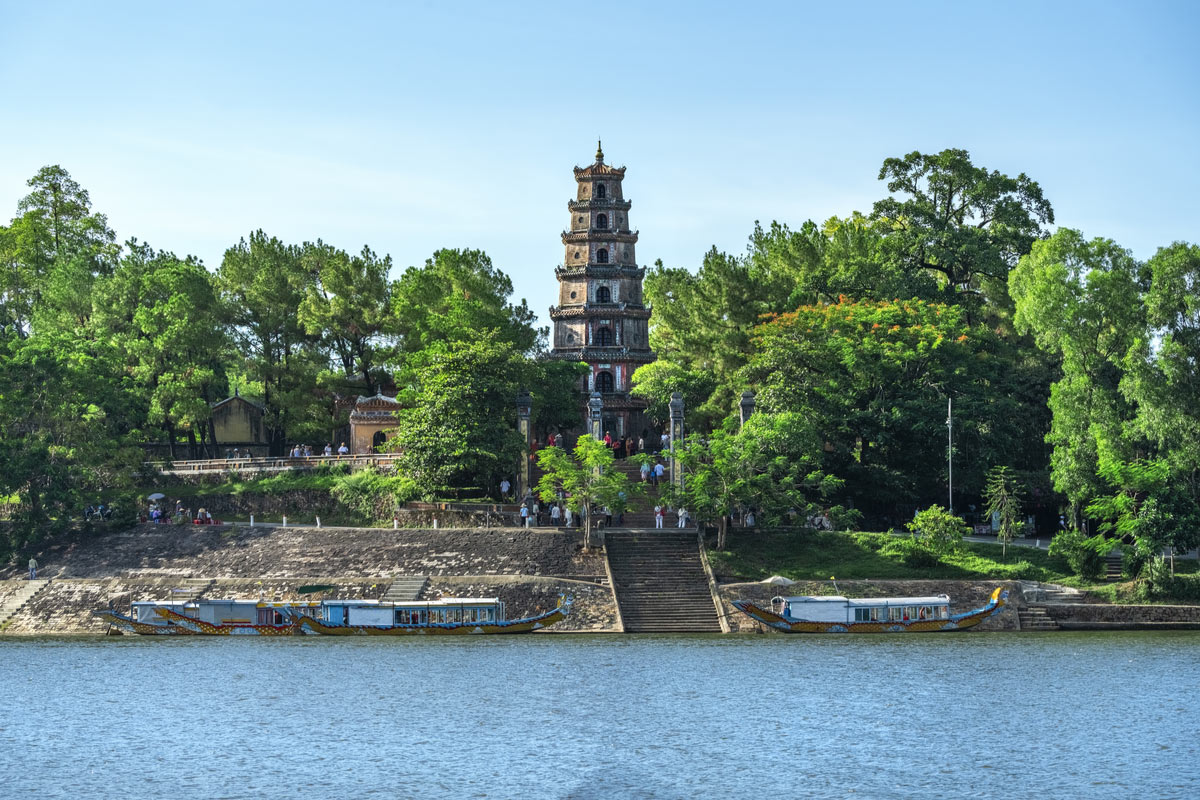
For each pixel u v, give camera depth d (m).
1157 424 93.69
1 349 113.06
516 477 107.25
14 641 89.62
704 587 92.94
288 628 89.12
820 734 63.56
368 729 64.75
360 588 93.06
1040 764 58.62
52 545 103.75
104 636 91.81
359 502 110.25
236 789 55.53
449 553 95.94
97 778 57.16
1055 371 117.69
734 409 118.25
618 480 95.81
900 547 95.31
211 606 89.00
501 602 89.50
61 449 106.75
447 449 103.31
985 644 85.00
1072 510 99.56
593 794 54.81
